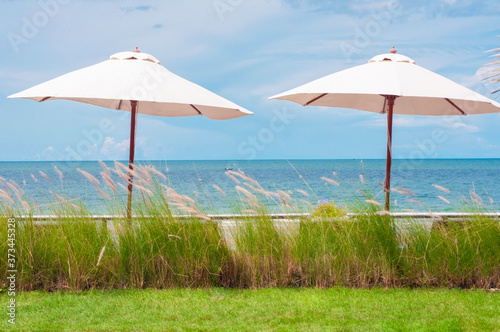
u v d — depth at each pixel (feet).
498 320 12.55
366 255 16.43
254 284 16.08
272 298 14.62
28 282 15.39
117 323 12.34
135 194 16.72
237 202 17.38
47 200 16.71
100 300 14.32
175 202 16.53
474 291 15.64
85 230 15.96
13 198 16.03
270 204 17.70
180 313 13.17
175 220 16.38
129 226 16.16
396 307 13.75
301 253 16.48
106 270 15.74
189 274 16.06
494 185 131.34
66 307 13.64
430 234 16.89
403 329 11.80
